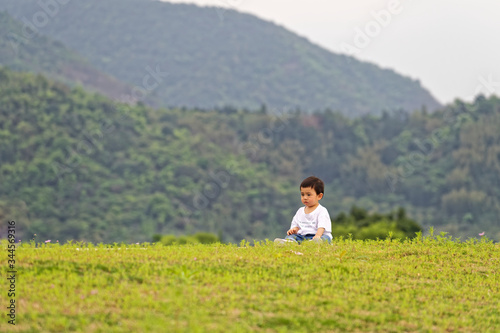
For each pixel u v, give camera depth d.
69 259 9.98
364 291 9.26
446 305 8.98
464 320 8.39
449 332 7.96
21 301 7.96
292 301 8.46
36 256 10.08
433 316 8.48
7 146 164.62
